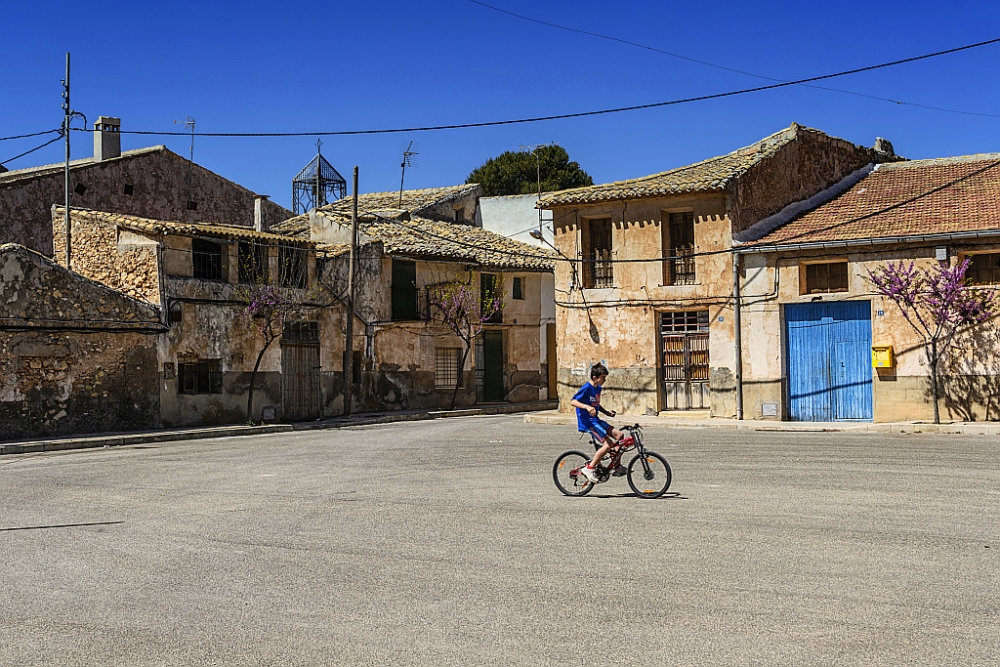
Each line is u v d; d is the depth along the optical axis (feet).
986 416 79.56
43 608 25.21
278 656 20.92
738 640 21.35
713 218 95.30
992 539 31.60
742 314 93.09
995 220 81.35
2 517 40.11
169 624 23.47
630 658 20.30
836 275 89.10
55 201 125.39
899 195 98.48
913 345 83.30
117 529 36.63
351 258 113.80
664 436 76.02
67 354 89.56
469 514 38.70
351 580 27.61
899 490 43.16
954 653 20.24
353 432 91.04
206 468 58.54
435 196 157.69
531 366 143.43
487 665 20.04
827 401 88.84
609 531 34.32
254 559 30.68
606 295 102.01
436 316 131.13
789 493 42.91
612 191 100.07
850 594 24.99
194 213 142.51
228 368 103.45
